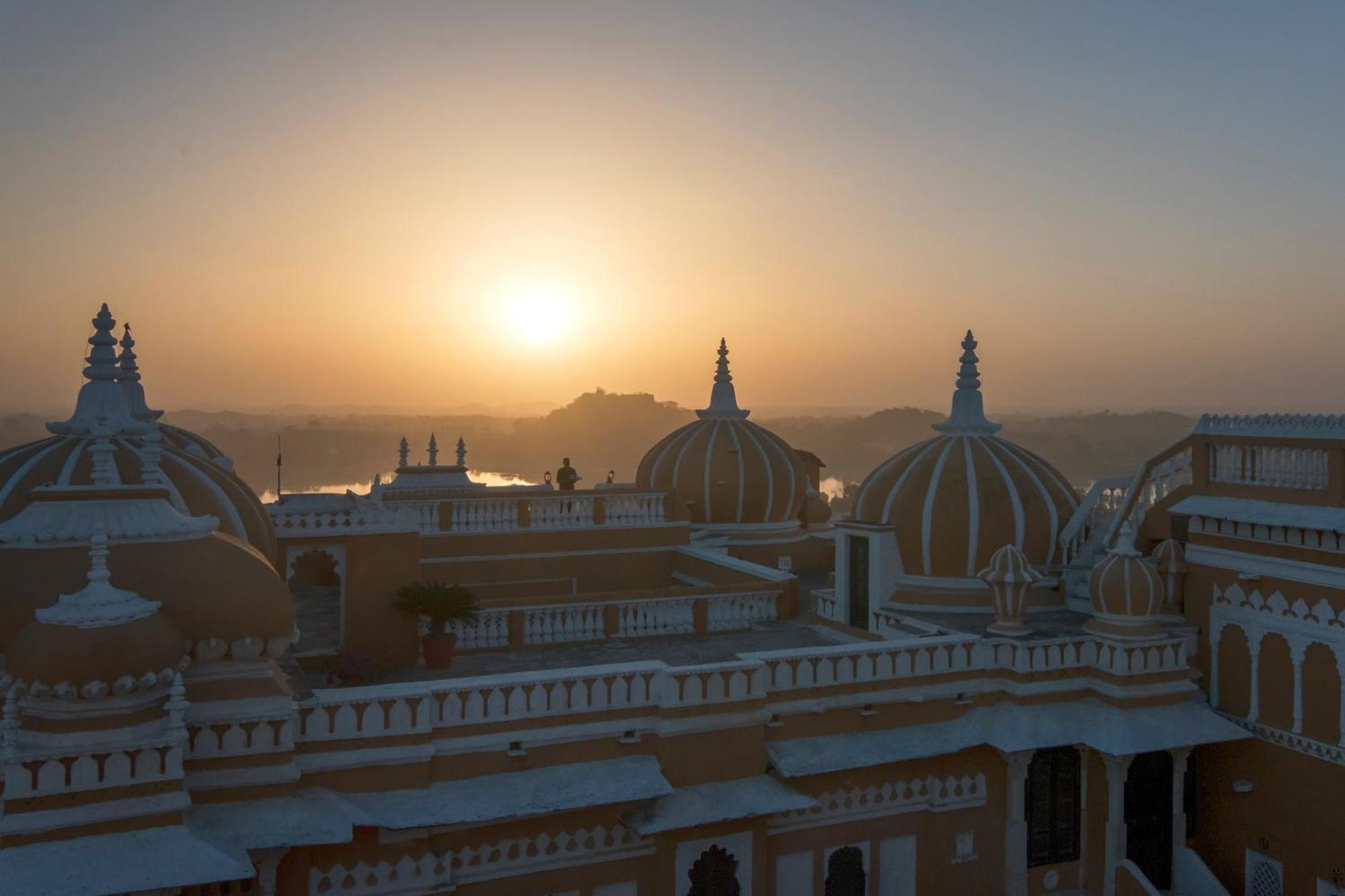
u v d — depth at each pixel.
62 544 9.49
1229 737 13.87
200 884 8.88
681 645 15.90
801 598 21.84
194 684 9.80
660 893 11.89
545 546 20.31
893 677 13.30
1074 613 16.58
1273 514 13.88
